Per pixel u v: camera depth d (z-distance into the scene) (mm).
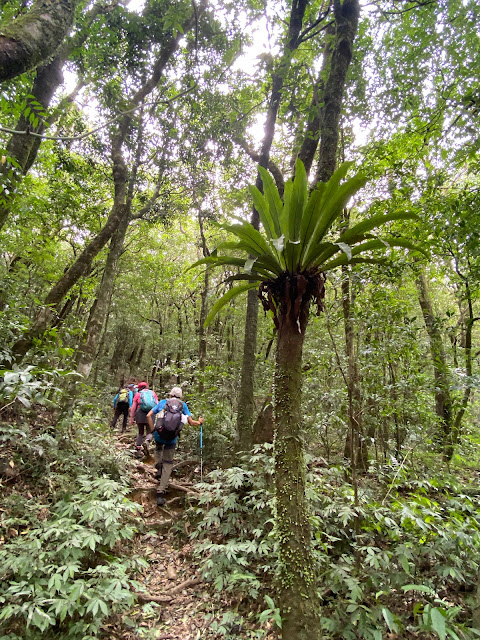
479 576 2074
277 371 1828
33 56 1915
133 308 15156
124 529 2980
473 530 2363
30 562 2352
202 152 7340
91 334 6371
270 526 3332
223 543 3490
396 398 3943
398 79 5676
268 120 5109
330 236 2830
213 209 10117
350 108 5715
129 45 5738
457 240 3977
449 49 5332
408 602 2412
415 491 3283
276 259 1770
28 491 3275
